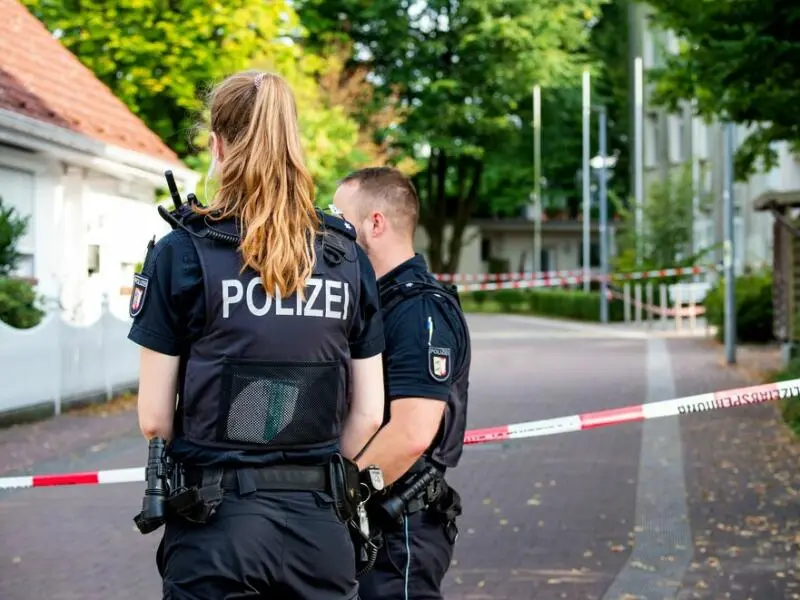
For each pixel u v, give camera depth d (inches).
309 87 862.5
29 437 426.0
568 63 1610.5
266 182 103.3
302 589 102.8
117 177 628.1
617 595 216.4
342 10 1535.4
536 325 1334.9
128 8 796.0
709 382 607.5
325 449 105.0
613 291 1419.8
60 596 220.5
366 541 119.3
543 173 1984.5
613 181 2049.7
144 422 103.0
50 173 560.7
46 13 798.5
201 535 100.5
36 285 525.0
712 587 221.0
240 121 105.4
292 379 102.9
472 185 1868.8
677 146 1627.7
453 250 1879.9
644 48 1681.8
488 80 1599.4
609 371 679.1
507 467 357.7
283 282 102.1
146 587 227.3
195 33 791.7
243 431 101.4
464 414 134.8
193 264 101.9
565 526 276.1
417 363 125.1
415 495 129.7
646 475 340.2
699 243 1477.6
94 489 325.1
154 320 102.0
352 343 109.6
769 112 455.2
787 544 253.0
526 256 2352.4
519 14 1590.8
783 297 690.2
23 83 564.1
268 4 818.2
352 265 108.3
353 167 868.0
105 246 621.3
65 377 510.3
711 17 438.6
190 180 693.3
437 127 1616.6
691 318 1119.6
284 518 101.5
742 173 604.1
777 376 532.1
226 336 101.7
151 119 840.3
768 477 331.3
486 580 228.4
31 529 276.4
